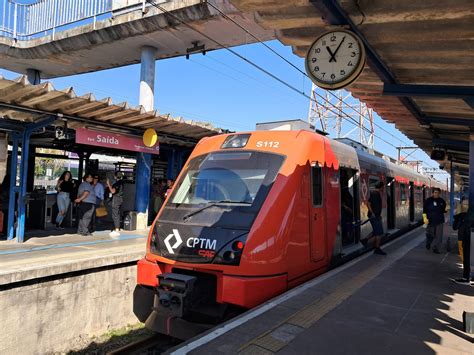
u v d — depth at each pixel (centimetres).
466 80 594
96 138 997
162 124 1041
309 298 504
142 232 1152
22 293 602
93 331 713
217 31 1202
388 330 414
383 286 594
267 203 543
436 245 934
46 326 636
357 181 862
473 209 688
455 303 521
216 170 627
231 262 499
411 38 464
